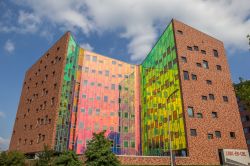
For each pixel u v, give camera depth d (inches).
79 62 2321.6
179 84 1827.0
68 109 2028.8
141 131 2342.5
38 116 2178.9
